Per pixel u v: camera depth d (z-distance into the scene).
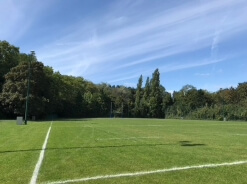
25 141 17.81
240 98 113.69
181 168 9.78
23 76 67.56
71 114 99.06
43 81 70.31
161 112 118.69
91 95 111.12
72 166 10.02
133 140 18.73
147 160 11.23
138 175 8.78
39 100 67.31
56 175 8.72
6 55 76.19
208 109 95.75
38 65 69.50
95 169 9.56
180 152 13.42
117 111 123.00
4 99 66.81
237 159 11.59
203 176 8.71
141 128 32.75
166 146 15.73
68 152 13.19
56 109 87.00
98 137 20.56
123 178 8.43
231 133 27.22
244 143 17.86
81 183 7.88
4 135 22.22
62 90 92.81
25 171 9.20
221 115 90.25
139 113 120.31
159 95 120.00
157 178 8.44
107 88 137.50
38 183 7.85
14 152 13.16
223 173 9.11
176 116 108.62
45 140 18.31
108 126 35.34
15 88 67.06
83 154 12.62
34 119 63.19
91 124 40.06
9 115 69.88
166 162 10.84
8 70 75.19
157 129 31.52
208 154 12.88
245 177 8.62
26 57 78.31
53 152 13.17
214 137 22.36
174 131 28.88
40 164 10.32
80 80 120.19
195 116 99.12
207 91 130.00
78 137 20.44
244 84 115.00
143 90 124.19
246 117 82.69
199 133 26.62
